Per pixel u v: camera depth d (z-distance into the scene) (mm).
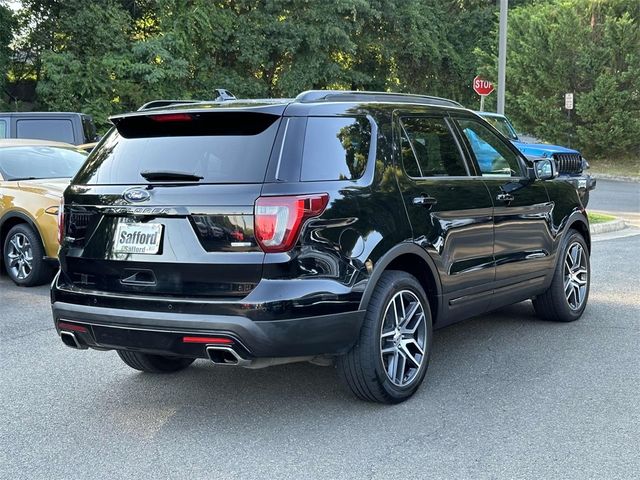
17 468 3904
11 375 5500
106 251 4426
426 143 5215
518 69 30156
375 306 4488
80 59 24016
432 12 33906
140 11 26016
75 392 5125
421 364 4891
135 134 4715
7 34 24562
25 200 8805
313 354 4234
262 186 4098
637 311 7203
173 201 4207
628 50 28109
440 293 5070
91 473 3836
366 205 4480
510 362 5621
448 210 5117
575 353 5824
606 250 11273
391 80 33781
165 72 23875
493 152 5938
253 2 27062
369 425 4410
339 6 26594
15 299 8180
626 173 27781
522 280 6023
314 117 4426
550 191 6484
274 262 4031
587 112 28219
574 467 3773
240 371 5582
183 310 4117
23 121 13617
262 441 4211
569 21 28766
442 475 3707
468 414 4551
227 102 4715
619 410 4574
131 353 5230
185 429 4426
